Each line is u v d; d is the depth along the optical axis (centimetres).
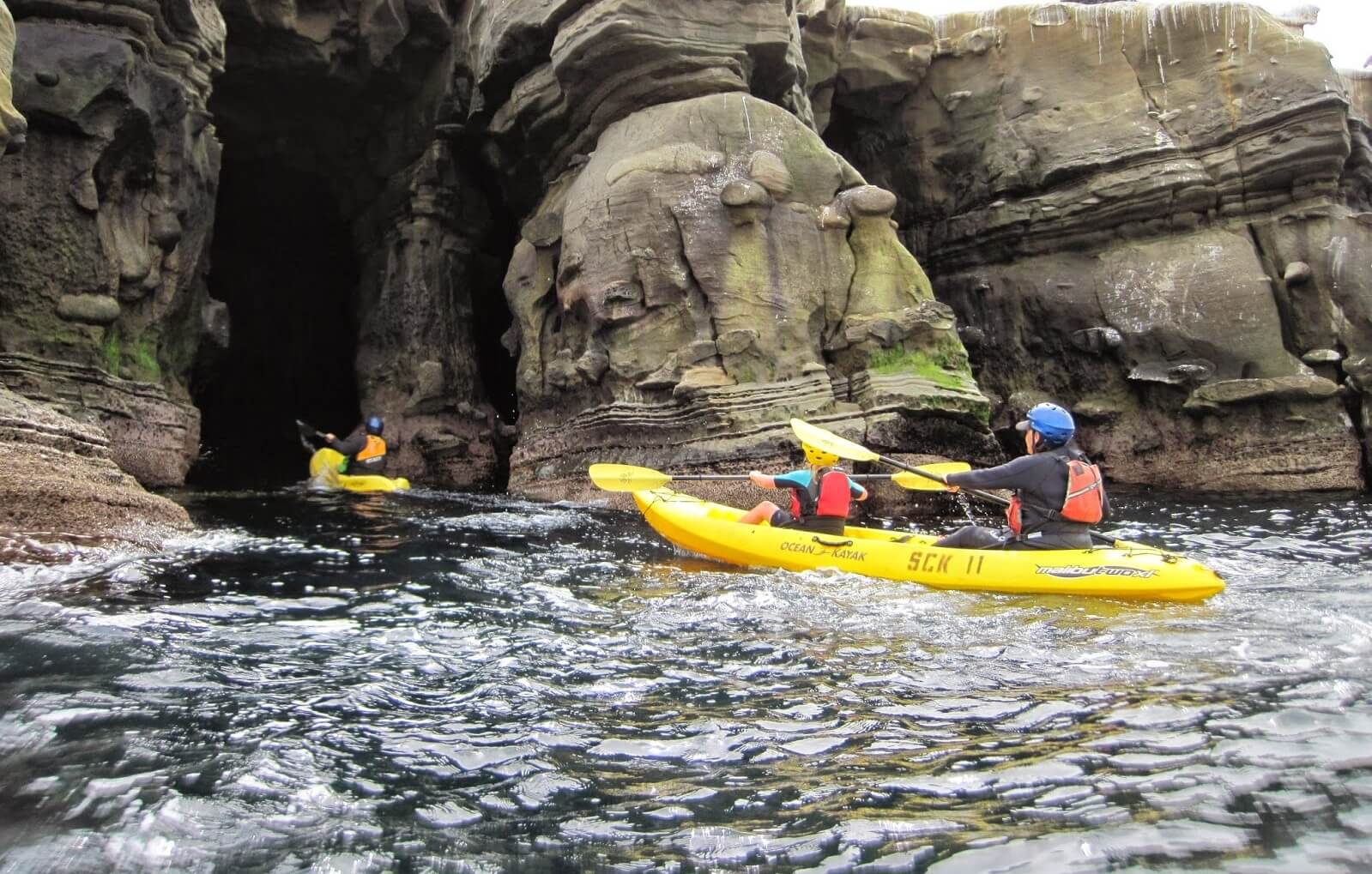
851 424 1084
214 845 280
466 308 1659
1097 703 386
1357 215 1366
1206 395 1351
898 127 1677
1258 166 1398
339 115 1600
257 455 1714
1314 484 1279
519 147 1459
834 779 322
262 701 396
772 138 1192
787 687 417
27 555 650
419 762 339
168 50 1145
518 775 329
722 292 1145
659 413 1158
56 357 1051
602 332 1220
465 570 688
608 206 1197
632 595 605
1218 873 255
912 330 1155
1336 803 292
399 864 271
